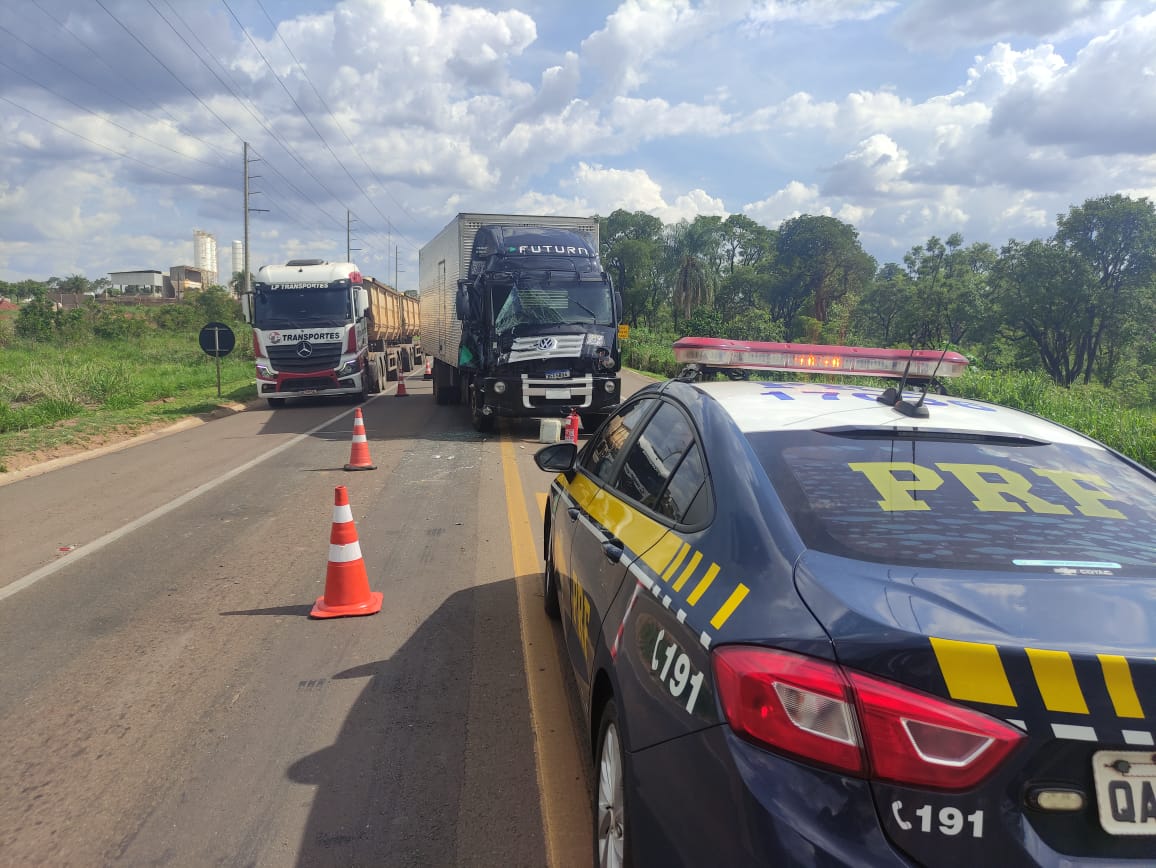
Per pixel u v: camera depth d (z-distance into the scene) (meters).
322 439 12.98
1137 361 60.62
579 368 13.17
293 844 2.74
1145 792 1.47
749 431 2.47
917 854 1.45
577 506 3.73
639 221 103.94
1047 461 2.46
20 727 3.54
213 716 3.64
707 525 2.21
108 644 4.49
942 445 2.48
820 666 1.56
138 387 19.89
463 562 6.09
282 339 17.72
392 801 2.99
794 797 1.51
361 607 4.98
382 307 23.28
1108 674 1.47
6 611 5.03
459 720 3.61
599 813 2.45
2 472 9.95
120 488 8.95
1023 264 62.62
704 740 1.71
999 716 1.46
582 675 3.08
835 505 2.10
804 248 101.00
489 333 13.09
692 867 1.66
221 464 10.56
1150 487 2.40
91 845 2.72
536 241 13.70
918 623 1.58
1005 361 63.16
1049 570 1.83
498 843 2.75
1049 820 1.46
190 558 6.20
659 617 2.12
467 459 11.02
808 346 3.87
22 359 28.19
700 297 71.38
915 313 69.81
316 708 3.72
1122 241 59.59
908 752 1.46
